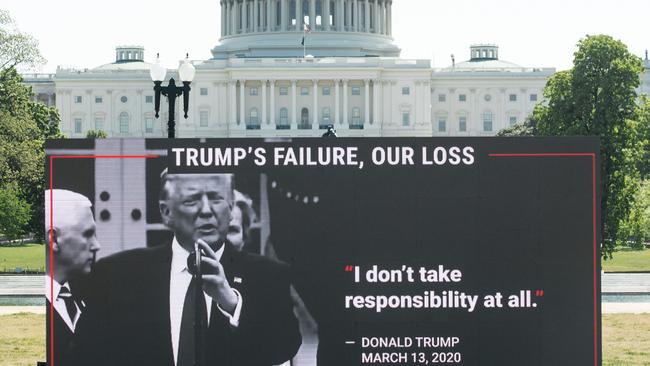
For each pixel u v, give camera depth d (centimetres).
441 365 2231
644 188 8500
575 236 2214
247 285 2197
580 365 2228
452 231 2216
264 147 2197
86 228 2183
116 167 2183
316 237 2203
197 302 2194
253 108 19525
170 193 2186
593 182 2209
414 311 2223
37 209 8681
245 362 2202
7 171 7281
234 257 2194
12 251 9312
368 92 19325
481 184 2212
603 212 7350
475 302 2223
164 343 2197
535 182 2211
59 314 2189
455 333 2227
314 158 2200
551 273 2219
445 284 2220
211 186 2191
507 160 2209
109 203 2186
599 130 7556
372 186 2209
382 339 2223
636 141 7656
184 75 3462
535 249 2216
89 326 2191
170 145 2186
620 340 4059
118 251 2186
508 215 2212
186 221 2189
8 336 4150
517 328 2228
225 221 2192
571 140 2208
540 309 2225
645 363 3581
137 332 2192
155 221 2189
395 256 2216
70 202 2181
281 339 2208
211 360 2200
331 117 19438
